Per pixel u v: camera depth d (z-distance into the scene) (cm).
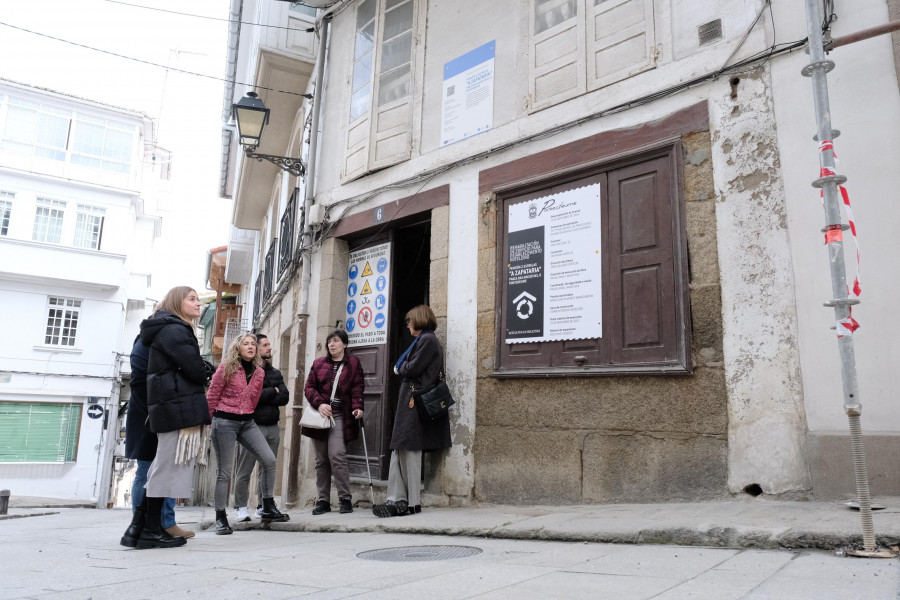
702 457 444
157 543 432
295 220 981
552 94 588
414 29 743
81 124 2700
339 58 874
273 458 574
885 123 406
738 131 464
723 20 485
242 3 1152
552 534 385
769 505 395
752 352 434
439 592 244
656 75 515
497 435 568
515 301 578
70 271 2528
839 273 285
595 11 566
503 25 649
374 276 763
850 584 229
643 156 512
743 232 451
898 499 364
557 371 531
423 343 560
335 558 354
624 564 289
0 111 2544
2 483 2312
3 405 2369
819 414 402
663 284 484
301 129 1113
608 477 490
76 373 2512
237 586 277
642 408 480
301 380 808
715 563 281
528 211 586
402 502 547
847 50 425
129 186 2769
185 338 427
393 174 732
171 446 421
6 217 2531
